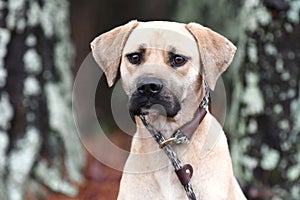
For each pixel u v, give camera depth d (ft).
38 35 27.04
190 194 17.80
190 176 17.94
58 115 27.32
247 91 26.22
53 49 27.55
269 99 26.04
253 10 26.12
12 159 26.40
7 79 26.55
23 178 26.43
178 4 35.45
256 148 26.14
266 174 26.04
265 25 25.94
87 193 28.37
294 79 25.99
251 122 26.22
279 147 25.98
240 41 27.12
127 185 18.39
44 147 27.27
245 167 26.21
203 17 34.24
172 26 18.15
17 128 26.58
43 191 27.35
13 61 26.66
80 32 42.42
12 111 26.50
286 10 25.85
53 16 27.66
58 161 27.78
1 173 26.35
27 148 26.55
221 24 33.68
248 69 26.20
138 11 41.98
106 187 29.35
